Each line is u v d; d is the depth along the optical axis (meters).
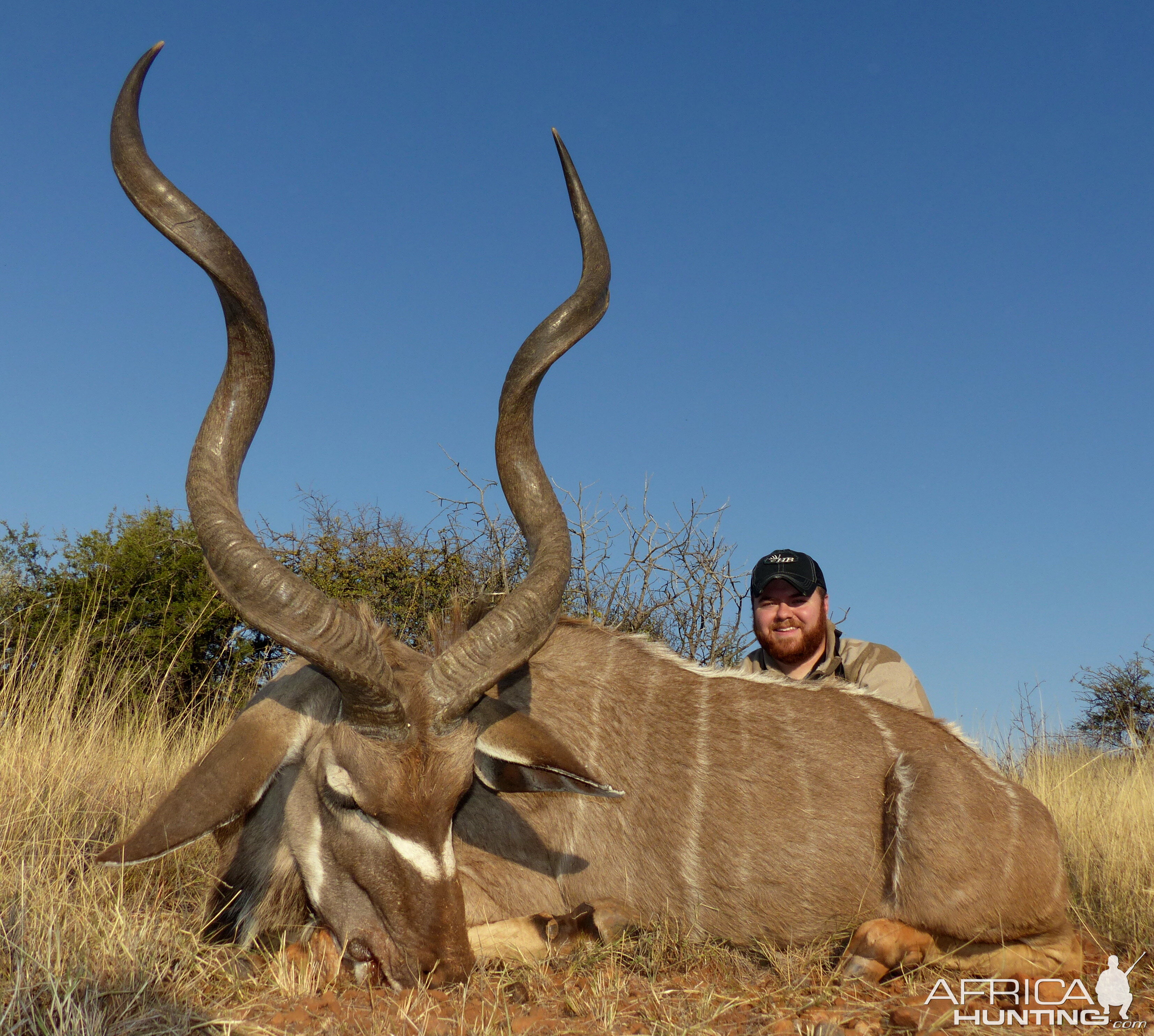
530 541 2.07
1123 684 6.32
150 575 4.71
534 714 2.17
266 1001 1.71
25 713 3.04
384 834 1.78
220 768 1.82
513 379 2.11
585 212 2.18
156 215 1.86
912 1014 1.65
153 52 1.86
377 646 1.73
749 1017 1.70
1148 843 2.62
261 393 1.93
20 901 1.81
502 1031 1.57
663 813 2.10
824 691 2.21
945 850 1.93
